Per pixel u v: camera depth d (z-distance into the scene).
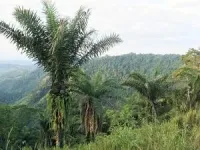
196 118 10.45
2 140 28.66
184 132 8.17
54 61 17.12
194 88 26.45
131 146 7.30
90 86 23.05
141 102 27.50
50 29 17.23
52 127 17.78
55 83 17.69
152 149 7.16
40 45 17.47
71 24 17.72
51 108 17.64
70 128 24.16
